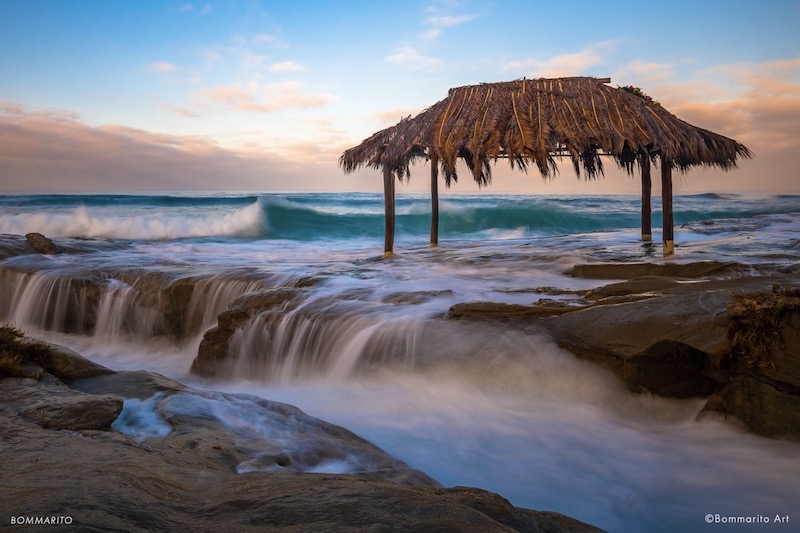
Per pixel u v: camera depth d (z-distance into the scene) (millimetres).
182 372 9883
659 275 10352
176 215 41062
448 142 12695
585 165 14914
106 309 12281
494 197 77812
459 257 13820
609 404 6730
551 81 13586
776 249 13320
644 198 16891
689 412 6441
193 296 11648
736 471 5285
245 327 9359
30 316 13008
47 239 16484
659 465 5434
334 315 8672
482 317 7898
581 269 11086
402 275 11617
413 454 5672
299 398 7527
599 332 6887
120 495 2715
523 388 7102
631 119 12336
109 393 5930
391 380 7758
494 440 6016
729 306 6043
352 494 2797
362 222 35656
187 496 2908
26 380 5883
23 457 3537
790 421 5582
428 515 2539
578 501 4828
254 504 2715
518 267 12250
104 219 30422
